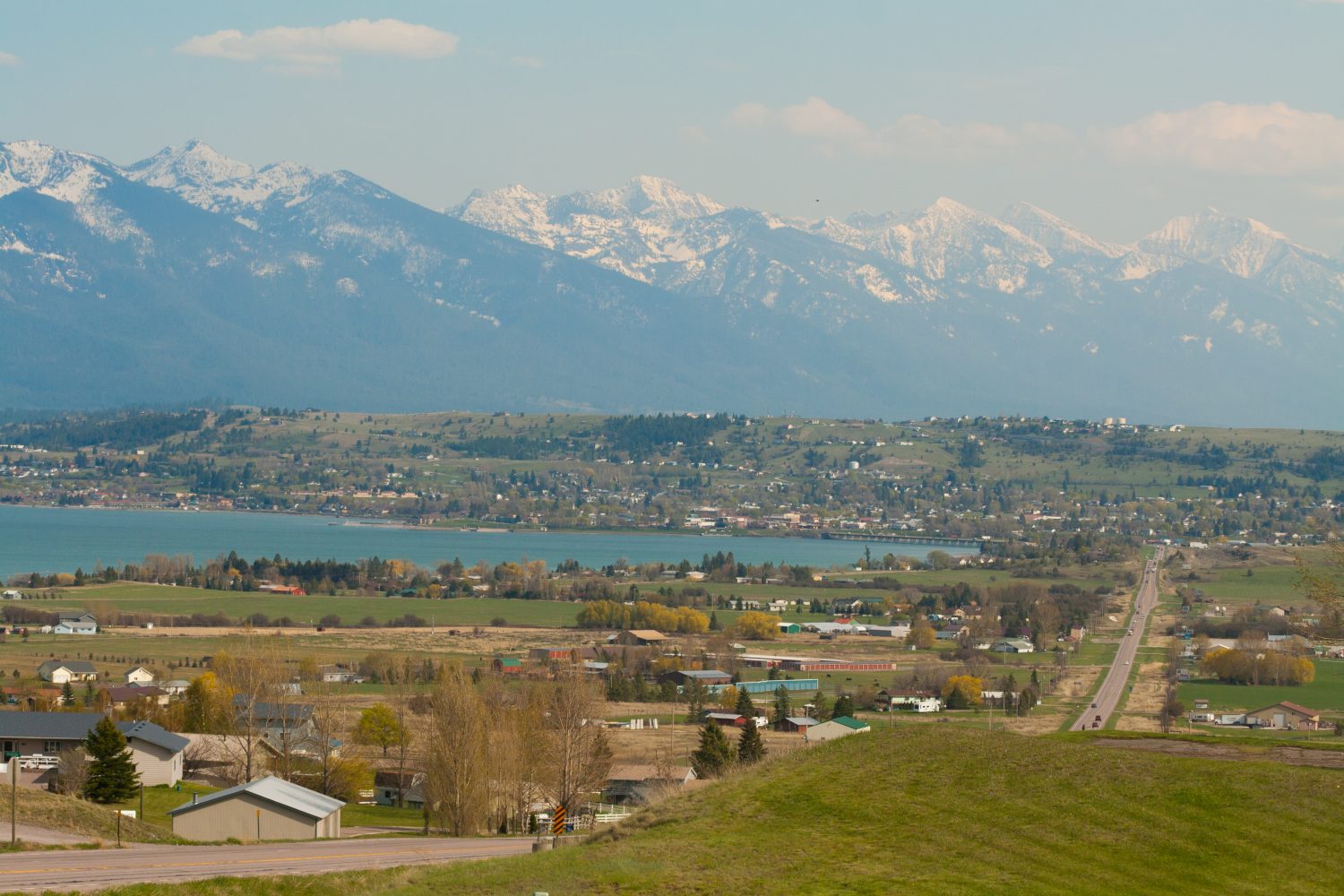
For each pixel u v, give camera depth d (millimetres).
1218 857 57750
